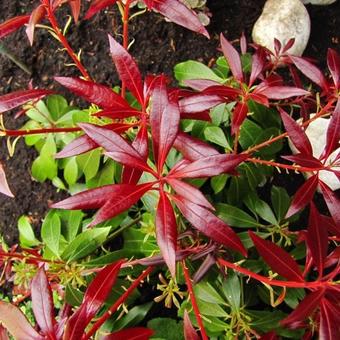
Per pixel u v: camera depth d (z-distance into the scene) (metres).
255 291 0.56
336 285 0.42
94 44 0.67
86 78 0.53
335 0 0.68
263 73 0.60
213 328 0.52
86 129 0.42
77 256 0.53
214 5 0.68
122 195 0.41
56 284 0.54
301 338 0.54
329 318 0.42
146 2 0.46
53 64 0.66
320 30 0.67
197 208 0.41
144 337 0.42
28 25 0.45
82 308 0.41
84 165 0.57
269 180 0.62
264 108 0.60
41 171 0.60
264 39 0.63
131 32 0.67
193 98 0.47
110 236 0.57
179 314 0.53
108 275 0.42
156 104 0.41
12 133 0.49
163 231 0.40
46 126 0.61
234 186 0.57
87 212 0.61
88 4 0.68
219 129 0.56
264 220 0.60
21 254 0.51
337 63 0.50
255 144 0.58
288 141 0.62
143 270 0.55
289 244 0.56
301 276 0.44
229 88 0.50
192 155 0.45
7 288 0.62
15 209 0.64
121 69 0.47
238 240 0.41
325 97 0.62
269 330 0.53
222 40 0.53
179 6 0.46
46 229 0.55
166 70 0.66
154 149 0.42
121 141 0.42
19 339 0.40
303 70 0.51
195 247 0.51
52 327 0.40
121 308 0.56
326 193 0.46
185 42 0.66
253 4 0.68
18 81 0.66
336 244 0.58
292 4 0.63
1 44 0.63
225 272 0.51
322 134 0.58
